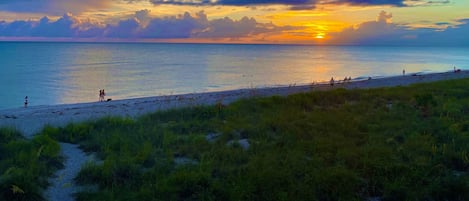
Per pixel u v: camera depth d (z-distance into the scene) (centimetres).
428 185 583
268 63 9181
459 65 7950
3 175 584
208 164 654
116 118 1089
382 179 601
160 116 1150
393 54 17500
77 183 609
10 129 926
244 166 651
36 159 673
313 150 739
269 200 540
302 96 1427
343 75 5544
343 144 775
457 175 634
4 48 19788
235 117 1077
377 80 2952
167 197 546
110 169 625
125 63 8912
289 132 879
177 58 11606
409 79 2950
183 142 819
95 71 6562
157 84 4581
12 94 3888
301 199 539
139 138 852
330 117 1042
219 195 555
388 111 1156
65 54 13862
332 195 559
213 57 12550
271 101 1330
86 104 1977
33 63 8706
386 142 805
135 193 553
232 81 4847
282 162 666
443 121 980
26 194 537
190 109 1222
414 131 883
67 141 875
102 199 538
